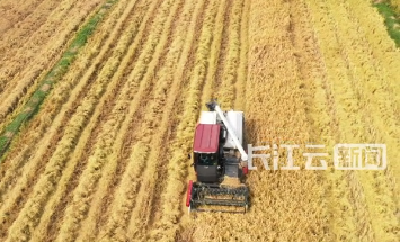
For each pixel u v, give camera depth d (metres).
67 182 19.77
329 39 27.78
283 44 27.45
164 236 17.45
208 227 17.62
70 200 19.20
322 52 26.75
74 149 21.53
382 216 17.98
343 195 18.88
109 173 20.14
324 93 23.86
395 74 25.12
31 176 20.00
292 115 22.47
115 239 17.44
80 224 18.22
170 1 33.34
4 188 19.75
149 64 26.97
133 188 19.34
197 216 18.16
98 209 18.69
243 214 18.08
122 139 21.88
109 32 29.86
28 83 25.39
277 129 21.70
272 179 19.38
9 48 28.52
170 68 26.33
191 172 20.16
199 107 23.50
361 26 29.12
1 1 33.91
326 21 29.47
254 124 22.11
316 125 22.22
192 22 30.56
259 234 17.27
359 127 21.69
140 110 23.64
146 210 18.61
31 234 17.84
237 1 32.75
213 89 24.70
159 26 30.30
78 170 20.48
